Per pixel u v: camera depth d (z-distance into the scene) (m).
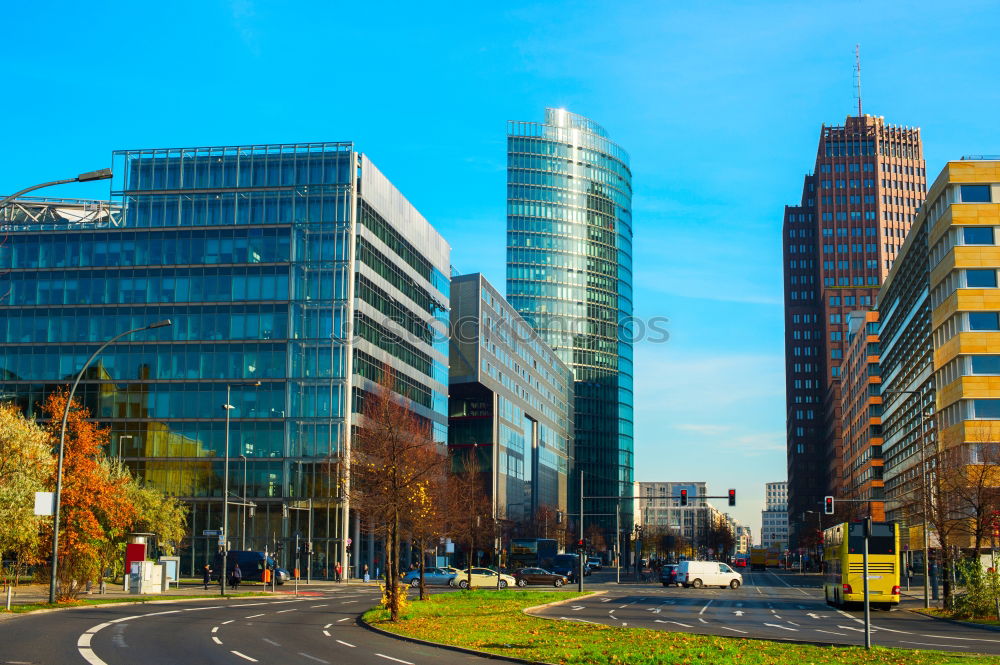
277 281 109.44
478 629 37.19
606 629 36.81
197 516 106.00
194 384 108.19
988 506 61.59
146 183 112.62
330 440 106.06
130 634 32.94
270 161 112.06
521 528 158.12
